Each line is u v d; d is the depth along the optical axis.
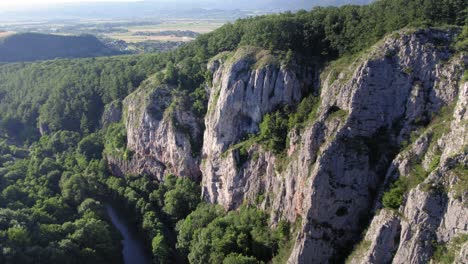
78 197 135.00
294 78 111.00
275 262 96.00
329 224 88.88
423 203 73.12
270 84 114.31
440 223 71.62
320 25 118.94
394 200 80.00
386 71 89.69
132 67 190.25
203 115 142.12
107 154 166.88
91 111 190.75
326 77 106.50
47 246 101.31
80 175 146.38
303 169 93.94
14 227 101.00
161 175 147.12
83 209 126.88
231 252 100.62
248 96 118.88
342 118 90.88
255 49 124.00
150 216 126.00
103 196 149.75
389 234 77.94
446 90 83.12
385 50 91.50
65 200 134.38
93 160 165.62
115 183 148.12
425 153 80.69
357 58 98.06
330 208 88.69
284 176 102.06
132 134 157.25
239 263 94.19
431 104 84.81
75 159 169.38
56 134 185.62
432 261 70.31
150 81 163.38
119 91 181.12
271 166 107.75
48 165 155.88
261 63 117.44
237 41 147.00
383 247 78.19
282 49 121.25
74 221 121.12
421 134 83.38
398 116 88.44
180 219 128.75
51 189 142.38
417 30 90.12
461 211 68.62
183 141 138.50
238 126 122.38
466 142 73.56
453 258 67.94
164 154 145.88
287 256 94.19
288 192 98.75
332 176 88.31
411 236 74.06
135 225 133.25
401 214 77.94
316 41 119.00
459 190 69.88
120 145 162.75
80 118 192.75
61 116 194.88
